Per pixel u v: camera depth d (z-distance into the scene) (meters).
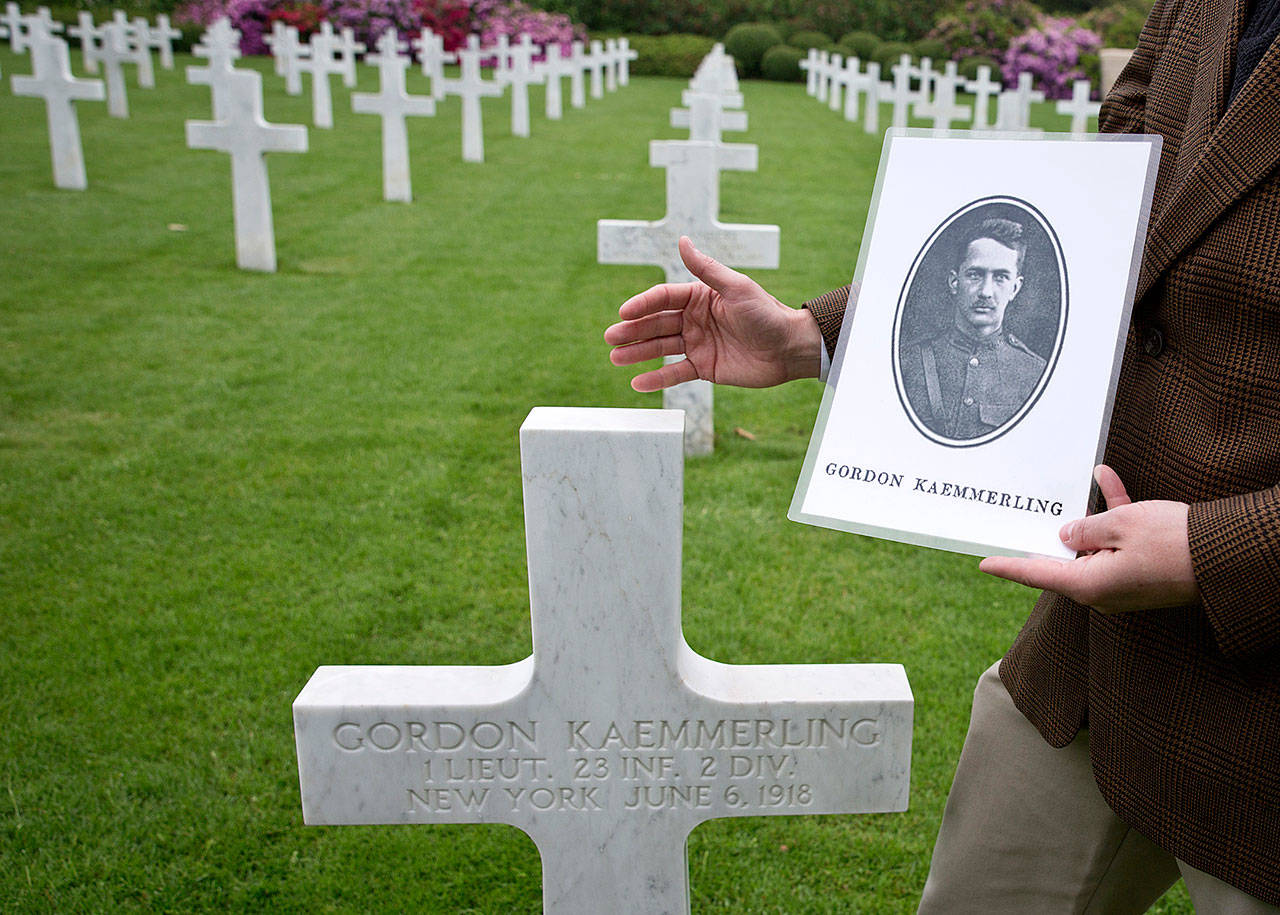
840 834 2.61
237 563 3.72
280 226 9.27
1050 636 1.49
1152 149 1.21
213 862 2.46
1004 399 1.25
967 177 1.29
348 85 20.83
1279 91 1.13
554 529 1.44
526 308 6.98
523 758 1.59
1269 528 1.05
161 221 9.16
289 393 5.37
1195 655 1.25
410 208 10.28
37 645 3.20
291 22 24.55
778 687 1.57
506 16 25.39
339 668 1.64
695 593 3.60
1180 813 1.28
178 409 5.11
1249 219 1.14
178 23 25.36
